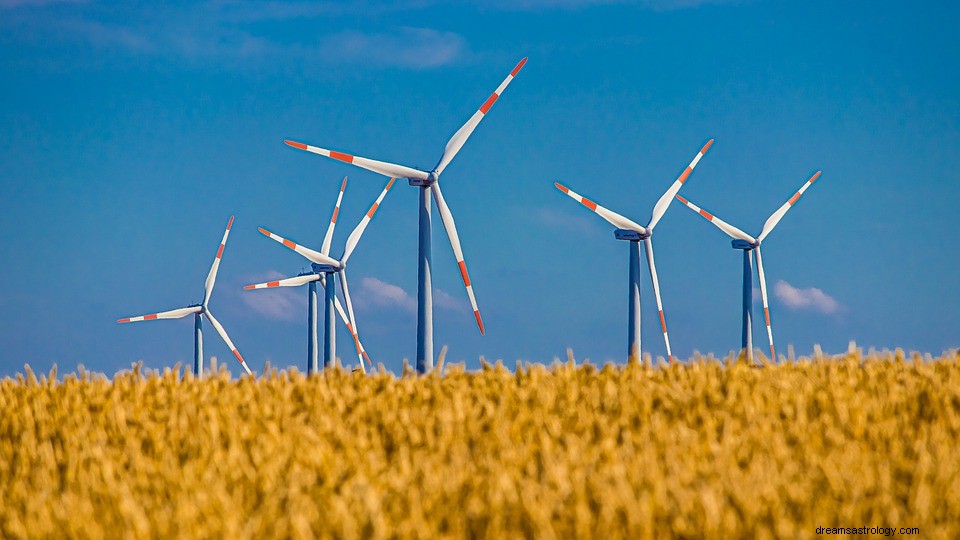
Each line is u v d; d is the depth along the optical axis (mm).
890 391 28078
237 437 25000
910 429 24188
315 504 19031
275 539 17562
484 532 17594
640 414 26172
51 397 33125
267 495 19484
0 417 30875
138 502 20016
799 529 17359
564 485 18766
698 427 24516
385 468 21688
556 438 23719
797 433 23219
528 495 18375
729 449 21594
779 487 18953
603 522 17422
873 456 21609
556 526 17438
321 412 27891
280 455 22531
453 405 27812
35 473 23281
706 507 17406
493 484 19188
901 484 19656
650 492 18609
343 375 35125
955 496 18688
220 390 33312
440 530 17938
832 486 19078
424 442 24172
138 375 34906
